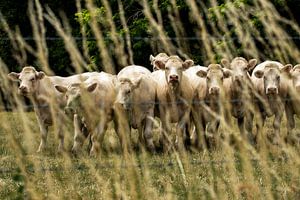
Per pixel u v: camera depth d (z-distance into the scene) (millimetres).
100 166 9141
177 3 27828
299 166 9164
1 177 14367
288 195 9234
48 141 22266
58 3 40812
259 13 9188
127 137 8844
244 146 8688
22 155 8125
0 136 18016
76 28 40281
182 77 21156
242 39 9719
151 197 8508
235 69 20422
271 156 9930
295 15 25344
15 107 8211
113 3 30641
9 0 45781
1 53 38625
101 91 19406
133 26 30188
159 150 21312
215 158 9820
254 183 8742
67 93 18266
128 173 8367
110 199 8406
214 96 19031
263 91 22125
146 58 32594
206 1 18328
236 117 21844
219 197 8844
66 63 41250
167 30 28047
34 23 8141
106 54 8375
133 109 20375
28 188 8109
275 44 9180
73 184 8766
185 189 9125
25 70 21281
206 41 9156
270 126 24734
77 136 19094
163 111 20562
